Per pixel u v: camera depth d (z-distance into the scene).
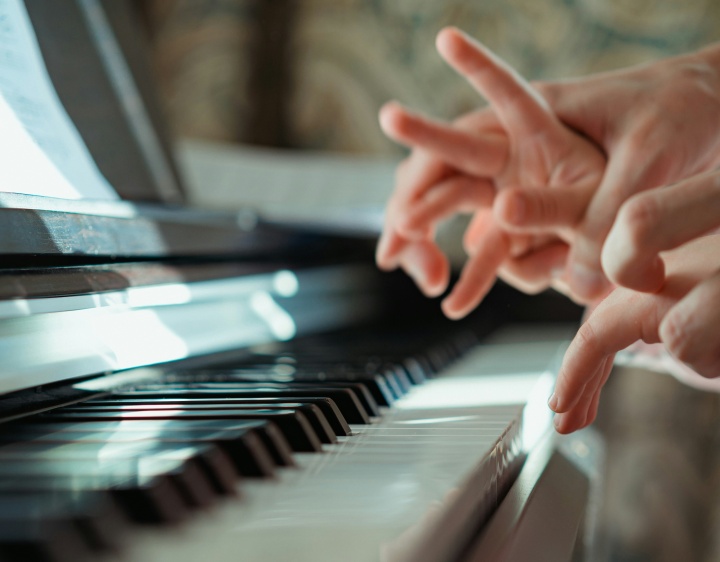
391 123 0.60
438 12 1.61
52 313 0.47
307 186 1.31
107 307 0.51
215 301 0.64
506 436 0.45
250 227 0.84
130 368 0.51
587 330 0.44
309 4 1.68
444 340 0.82
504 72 0.56
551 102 0.58
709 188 0.40
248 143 1.73
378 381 0.52
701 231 0.40
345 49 1.67
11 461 0.38
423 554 0.35
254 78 1.72
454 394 0.55
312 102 1.70
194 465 0.37
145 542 0.34
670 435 1.45
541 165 0.58
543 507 0.45
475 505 0.40
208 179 1.29
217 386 0.50
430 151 0.61
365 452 0.42
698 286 0.40
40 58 0.59
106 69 0.66
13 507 0.34
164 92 1.74
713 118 0.55
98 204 0.56
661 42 1.51
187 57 1.74
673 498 1.45
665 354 0.60
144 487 0.35
